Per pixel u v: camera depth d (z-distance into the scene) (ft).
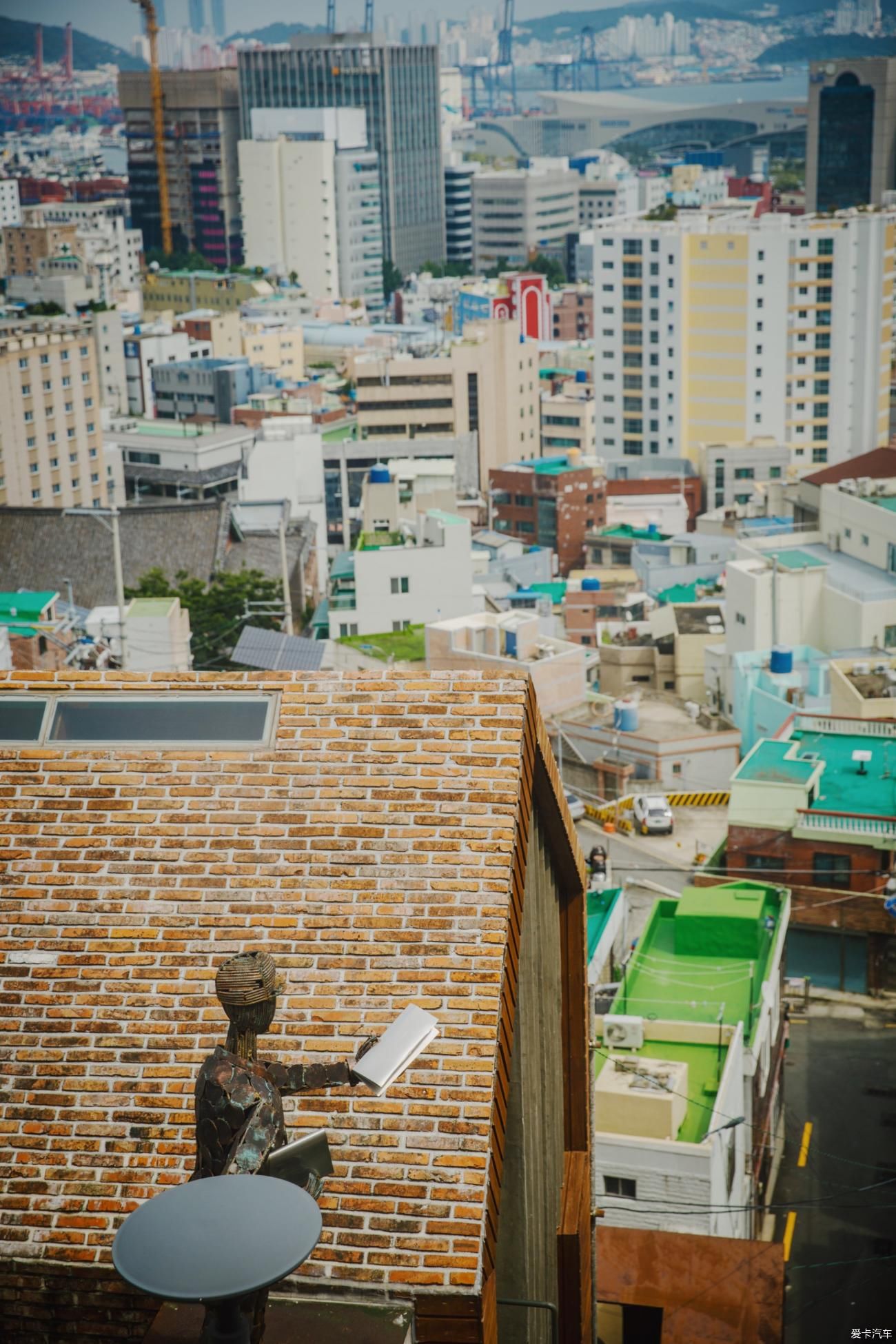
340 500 538.47
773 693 263.08
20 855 41.65
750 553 328.29
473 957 38.17
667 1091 115.44
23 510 370.53
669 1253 100.73
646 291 578.25
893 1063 175.11
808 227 553.64
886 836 187.93
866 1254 140.15
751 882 179.22
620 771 256.73
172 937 39.60
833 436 576.61
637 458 566.77
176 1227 26.89
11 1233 35.35
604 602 352.69
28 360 466.29
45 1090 37.42
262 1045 36.68
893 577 302.86
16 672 46.37
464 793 41.68
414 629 307.78
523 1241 45.62
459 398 593.83
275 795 42.32
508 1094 39.75
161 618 248.11
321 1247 33.60
